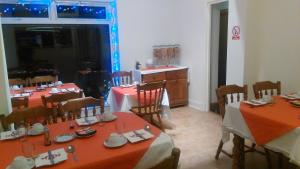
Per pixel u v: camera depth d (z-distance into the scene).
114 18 4.78
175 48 5.33
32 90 3.51
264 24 3.41
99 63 4.84
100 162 1.40
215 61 4.72
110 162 1.43
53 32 4.37
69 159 1.43
